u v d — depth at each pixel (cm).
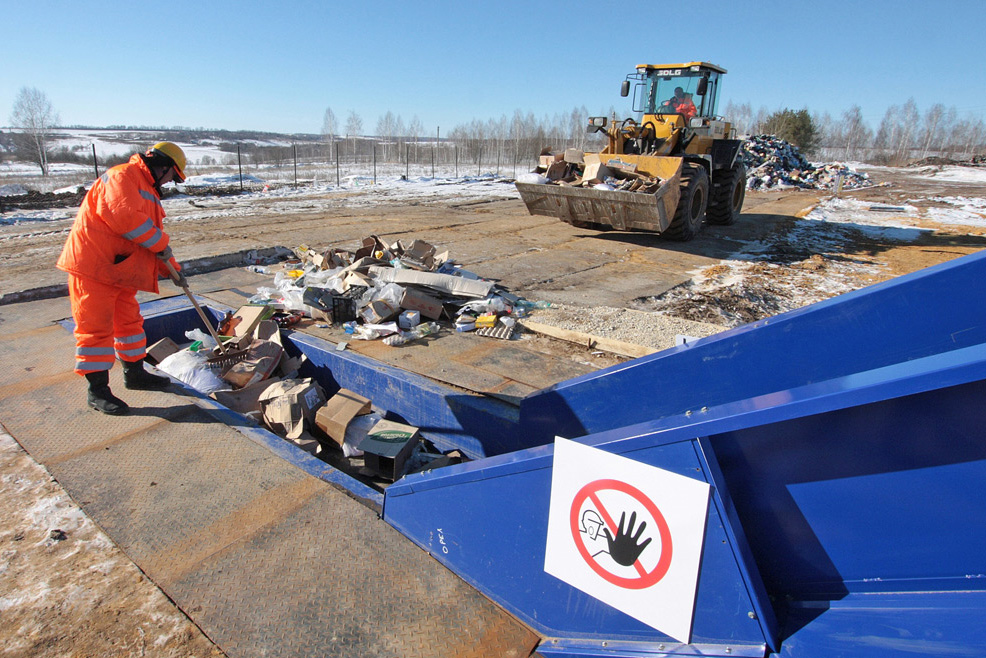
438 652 193
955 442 133
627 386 246
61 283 618
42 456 305
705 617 166
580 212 941
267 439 328
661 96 1097
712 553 160
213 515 260
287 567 229
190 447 317
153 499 271
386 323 515
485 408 373
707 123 1062
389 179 2398
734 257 880
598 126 1004
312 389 412
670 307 601
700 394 226
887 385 131
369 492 279
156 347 454
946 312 172
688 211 935
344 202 1502
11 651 188
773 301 641
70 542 241
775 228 1208
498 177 2720
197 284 663
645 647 177
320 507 267
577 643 192
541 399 277
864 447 146
